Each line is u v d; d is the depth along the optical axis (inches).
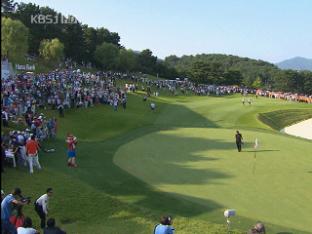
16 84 2330.2
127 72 6205.7
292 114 3772.1
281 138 2175.2
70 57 5974.4
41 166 1321.4
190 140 2000.5
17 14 5516.7
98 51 6058.1
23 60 4579.2
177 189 1197.1
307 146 1953.7
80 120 2272.4
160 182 1261.1
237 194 1178.6
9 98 1895.9
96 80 3590.1
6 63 3203.7
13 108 1838.1
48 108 2326.5
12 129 1614.2
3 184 1096.8
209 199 1119.6
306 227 956.6
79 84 3154.5
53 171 1262.3
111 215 982.4
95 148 1705.2
